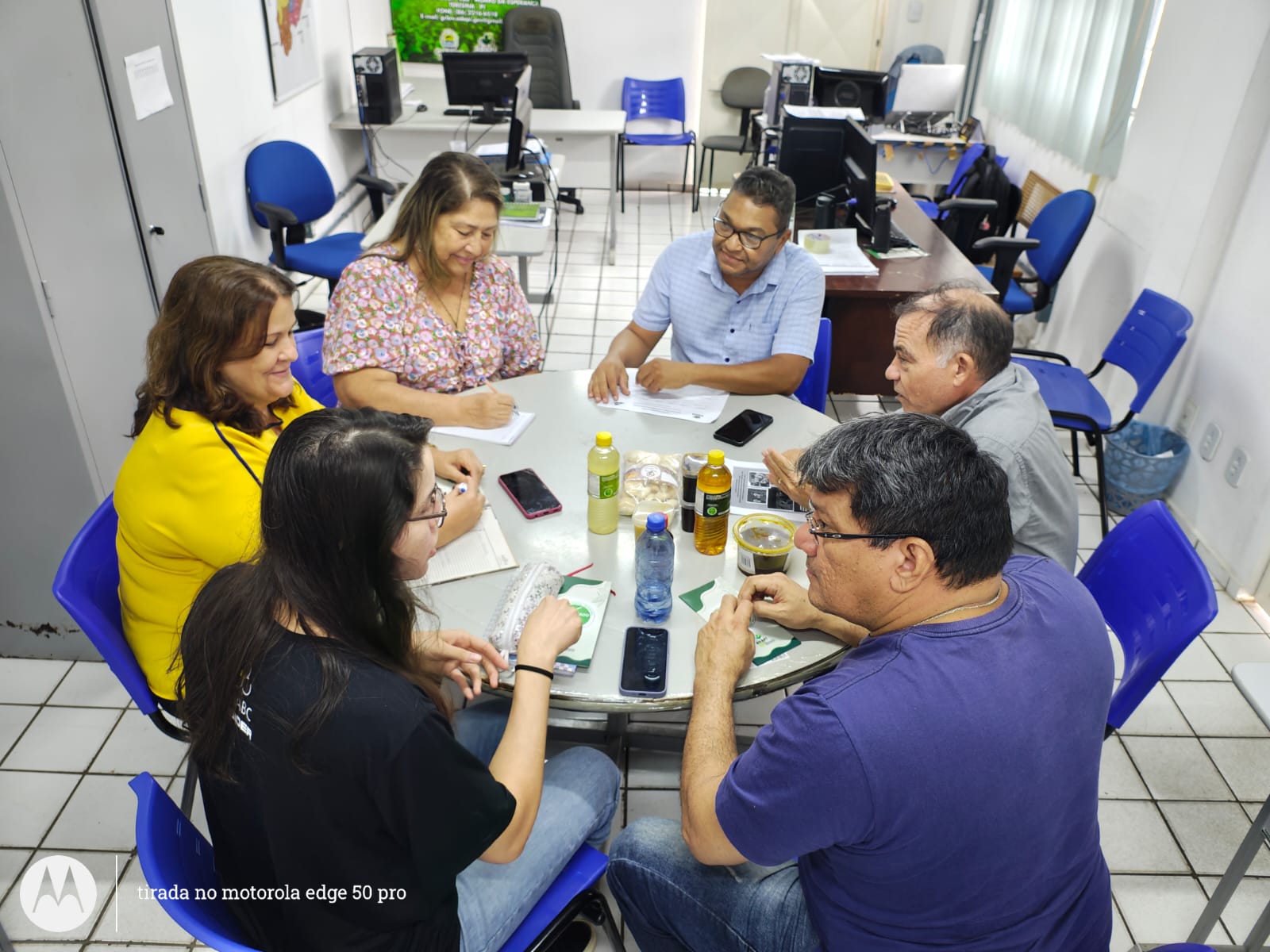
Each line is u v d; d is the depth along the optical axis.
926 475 0.98
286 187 4.11
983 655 0.98
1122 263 3.62
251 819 0.98
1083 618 1.07
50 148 2.13
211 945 0.91
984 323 1.66
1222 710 2.39
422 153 5.39
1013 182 5.06
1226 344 2.89
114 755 2.11
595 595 1.49
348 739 0.91
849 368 3.38
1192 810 2.09
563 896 1.30
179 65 2.99
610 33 6.42
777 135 4.74
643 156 6.77
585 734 2.17
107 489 2.35
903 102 5.58
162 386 1.49
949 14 6.26
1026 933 1.04
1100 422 2.92
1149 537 1.65
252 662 0.94
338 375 2.09
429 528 1.06
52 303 2.11
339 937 1.04
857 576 1.04
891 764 0.93
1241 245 2.84
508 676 1.33
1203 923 1.69
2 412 2.14
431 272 2.10
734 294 2.36
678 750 2.15
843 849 1.03
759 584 1.46
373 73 5.05
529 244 3.44
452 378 2.19
